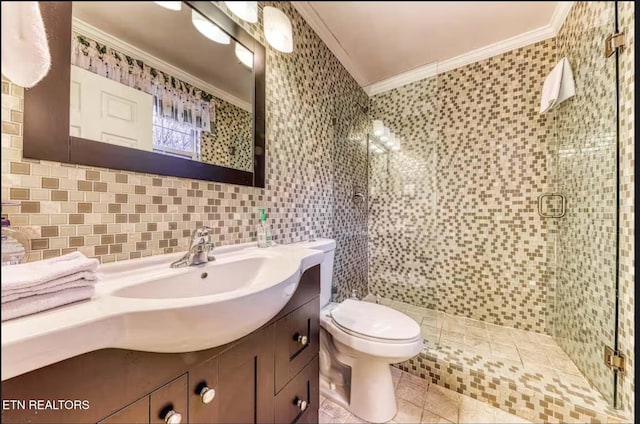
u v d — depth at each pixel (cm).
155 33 73
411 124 205
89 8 61
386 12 88
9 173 53
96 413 43
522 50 173
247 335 69
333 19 93
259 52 109
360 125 192
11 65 47
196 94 88
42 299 43
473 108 196
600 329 121
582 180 141
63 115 60
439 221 209
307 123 143
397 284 205
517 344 162
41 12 52
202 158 91
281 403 83
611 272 115
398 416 120
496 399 126
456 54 137
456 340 167
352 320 125
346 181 180
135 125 73
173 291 72
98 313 43
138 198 74
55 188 59
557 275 167
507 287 188
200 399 57
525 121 179
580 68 140
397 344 109
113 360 45
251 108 109
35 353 35
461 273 203
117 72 69
